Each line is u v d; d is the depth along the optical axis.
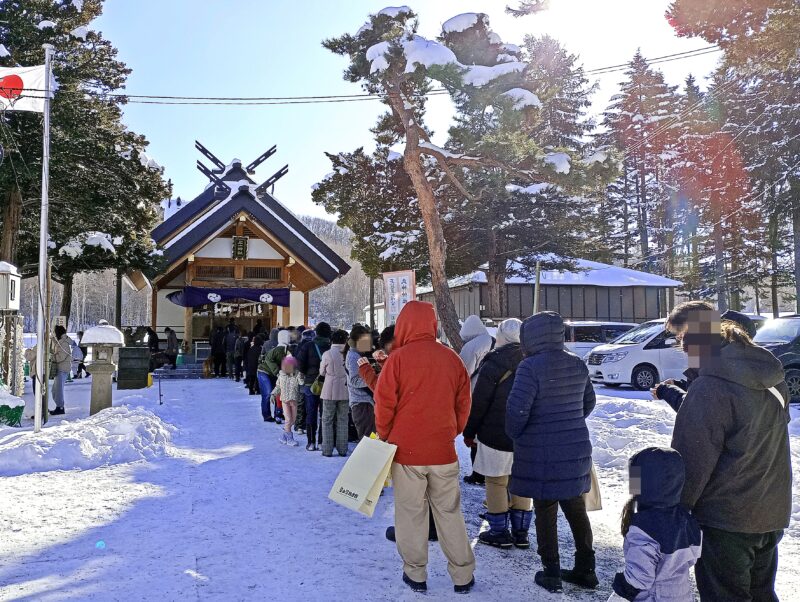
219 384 21.05
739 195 32.62
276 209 30.86
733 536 3.04
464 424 4.43
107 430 8.77
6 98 9.68
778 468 3.06
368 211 26.39
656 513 2.92
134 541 5.08
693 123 43.25
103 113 19.73
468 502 6.60
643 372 17.19
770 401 3.07
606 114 54.84
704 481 3.00
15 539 5.07
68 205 20.53
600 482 7.43
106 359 11.85
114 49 20.14
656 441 8.40
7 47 17.97
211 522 5.62
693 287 47.25
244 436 10.42
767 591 3.21
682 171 38.16
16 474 7.38
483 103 12.48
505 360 5.11
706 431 3.00
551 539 4.27
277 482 7.12
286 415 9.59
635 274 39.34
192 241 25.61
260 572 4.48
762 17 15.77
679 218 50.06
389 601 4.05
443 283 15.40
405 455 4.22
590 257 46.56
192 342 26.84
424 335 4.41
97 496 6.41
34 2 18.56
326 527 5.53
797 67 22.80
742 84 30.34
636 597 2.91
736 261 43.25
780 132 27.03
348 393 8.11
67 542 5.03
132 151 20.55
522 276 32.16
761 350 3.09
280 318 29.97
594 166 13.75
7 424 10.46
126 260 21.97
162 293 30.36
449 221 27.16
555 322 4.29
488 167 15.45
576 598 4.13
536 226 29.27
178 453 8.78
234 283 27.45
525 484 4.19
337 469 7.82
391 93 14.23
